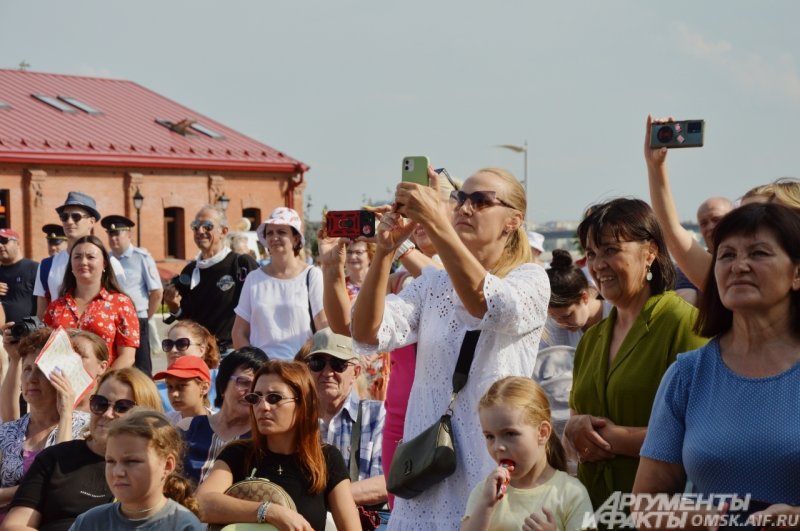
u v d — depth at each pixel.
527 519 3.66
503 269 4.09
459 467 3.91
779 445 2.94
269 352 8.19
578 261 7.63
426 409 4.02
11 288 11.27
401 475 3.90
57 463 5.02
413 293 4.21
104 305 7.87
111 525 4.29
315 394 4.80
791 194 4.28
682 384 3.22
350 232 4.30
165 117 40.09
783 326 3.07
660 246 4.06
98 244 7.96
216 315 9.75
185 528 4.29
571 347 5.61
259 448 4.79
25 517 4.91
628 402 3.93
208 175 38.88
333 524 4.82
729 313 3.21
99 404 5.08
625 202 4.07
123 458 4.25
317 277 8.29
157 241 37.28
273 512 4.47
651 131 4.65
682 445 3.18
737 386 3.07
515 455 3.79
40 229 33.88
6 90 37.28
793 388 2.99
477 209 4.05
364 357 6.50
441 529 3.89
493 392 3.84
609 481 3.96
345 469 4.93
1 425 5.91
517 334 3.91
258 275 8.36
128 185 36.41
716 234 3.14
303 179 41.28
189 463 5.64
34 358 5.83
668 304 3.97
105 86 40.78
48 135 35.12
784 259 3.02
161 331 21.27
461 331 3.99
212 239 9.82
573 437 4.02
